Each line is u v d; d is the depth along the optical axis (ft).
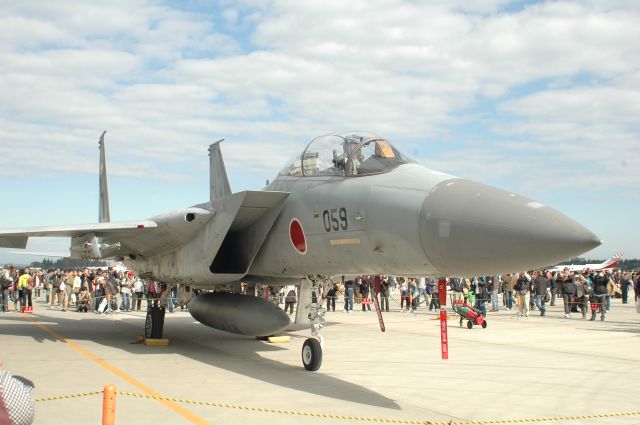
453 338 44.27
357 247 25.11
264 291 65.82
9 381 10.69
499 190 21.70
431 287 80.79
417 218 21.88
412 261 22.36
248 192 29.60
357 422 18.69
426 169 24.97
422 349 37.40
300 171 30.76
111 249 43.65
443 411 20.63
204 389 23.44
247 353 34.55
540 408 21.30
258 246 32.35
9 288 77.51
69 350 34.73
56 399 21.13
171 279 38.37
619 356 34.60
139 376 26.21
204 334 44.83
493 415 20.16
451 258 20.65
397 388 24.54
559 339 43.75
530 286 79.46
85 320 59.26
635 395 23.70
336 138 29.27
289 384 24.84
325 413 19.72
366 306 83.56
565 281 66.39
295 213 29.53
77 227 36.17
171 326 51.62
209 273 33.06
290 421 18.57
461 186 22.11
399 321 60.03
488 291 82.48
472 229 20.03
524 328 52.70
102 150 63.46
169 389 23.35
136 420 18.40
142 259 43.32
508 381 26.45
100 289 74.23
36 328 48.75
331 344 39.99
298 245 29.25
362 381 25.98
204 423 18.15
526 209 19.72
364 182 25.72
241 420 18.58
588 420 19.65
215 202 32.81
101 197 63.72
